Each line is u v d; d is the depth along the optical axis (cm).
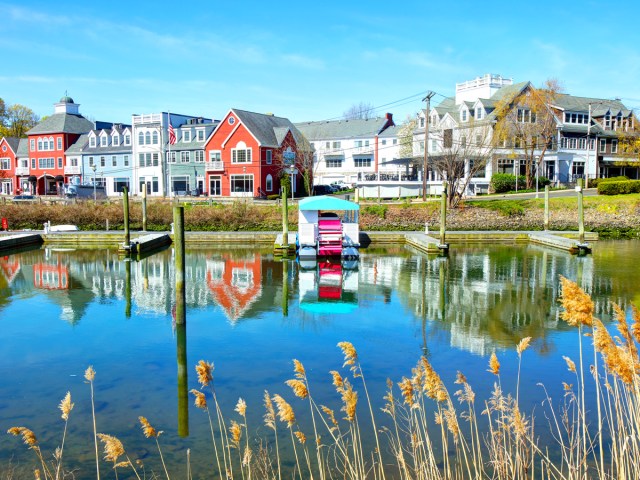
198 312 1686
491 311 1666
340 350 1283
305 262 2716
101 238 3503
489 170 5125
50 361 1228
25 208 4112
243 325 1523
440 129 5191
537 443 774
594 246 3216
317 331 1452
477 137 4944
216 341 1370
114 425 895
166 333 1452
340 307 1733
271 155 5841
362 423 870
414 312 1658
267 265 2641
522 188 5100
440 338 1372
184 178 6338
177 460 770
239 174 5778
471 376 1087
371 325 1509
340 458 754
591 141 5853
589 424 836
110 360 1233
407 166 5856
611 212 3928
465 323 1520
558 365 1146
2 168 7719
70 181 6800
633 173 6275
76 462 773
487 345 1309
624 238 3656
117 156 6725
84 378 1119
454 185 4272
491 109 5316
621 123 6034
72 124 7312
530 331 1434
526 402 944
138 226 4069
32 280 2252
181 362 1213
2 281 2230
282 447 798
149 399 1005
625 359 490
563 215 3925
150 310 1723
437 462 727
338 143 7588
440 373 1111
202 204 4388
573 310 482
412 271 2417
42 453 802
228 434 848
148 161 6525
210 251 3178
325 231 2764
